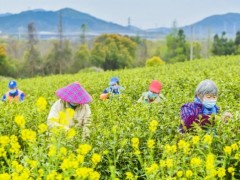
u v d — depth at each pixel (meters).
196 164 5.62
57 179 5.65
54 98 13.41
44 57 111.31
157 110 8.26
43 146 6.39
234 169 5.97
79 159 5.65
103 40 121.62
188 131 7.11
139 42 138.12
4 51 100.25
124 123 7.46
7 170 6.55
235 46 113.31
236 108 8.45
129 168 6.33
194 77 16.03
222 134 6.43
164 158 6.39
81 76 29.86
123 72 29.62
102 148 6.49
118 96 10.90
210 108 7.27
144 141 6.83
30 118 8.05
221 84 12.50
